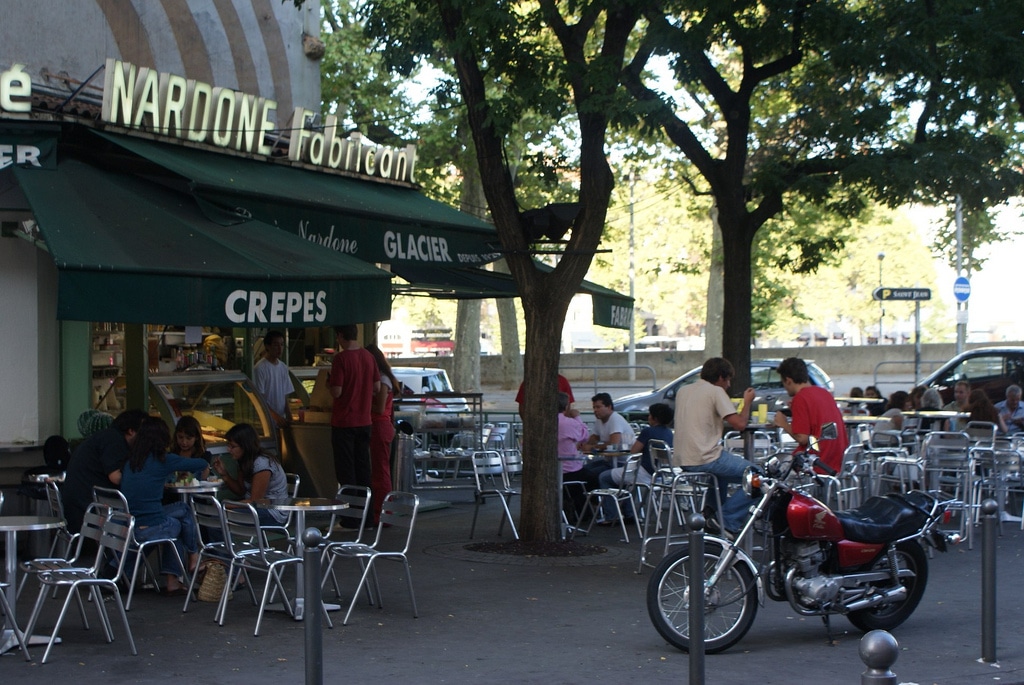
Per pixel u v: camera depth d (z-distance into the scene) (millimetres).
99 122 10594
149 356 12062
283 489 9375
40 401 10680
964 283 28109
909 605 7953
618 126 12211
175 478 9227
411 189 14938
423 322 77312
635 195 47094
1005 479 12852
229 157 12141
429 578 9906
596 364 47281
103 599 8539
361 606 8789
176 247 8812
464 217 13891
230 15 13625
